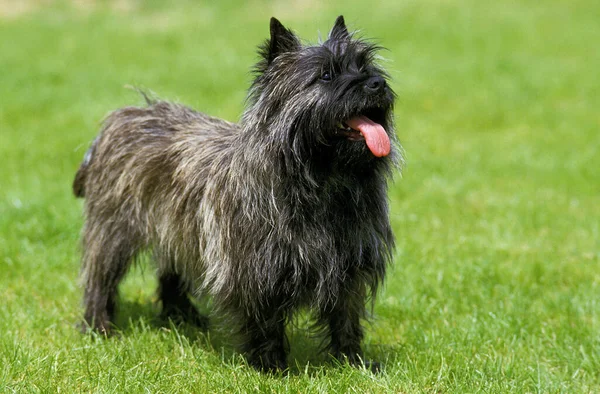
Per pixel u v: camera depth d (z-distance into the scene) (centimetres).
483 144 1722
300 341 802
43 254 1043
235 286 684
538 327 817
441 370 688
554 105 2052
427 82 2223
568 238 1123
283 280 672
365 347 781
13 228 1132
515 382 675
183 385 670
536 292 923
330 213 664
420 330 808
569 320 837
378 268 703
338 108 627
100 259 823
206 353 753
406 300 888
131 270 876
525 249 1075
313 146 643
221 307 707
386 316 862
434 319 846
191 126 809
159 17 2983
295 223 656
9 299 895
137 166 797
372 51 688
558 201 1299
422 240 1104
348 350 737
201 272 742
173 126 820
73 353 741
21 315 838
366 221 677
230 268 683
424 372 697
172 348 778
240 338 716
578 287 928
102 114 1877
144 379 671
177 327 849
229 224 680
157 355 749
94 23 2891
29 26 2833
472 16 2927
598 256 1035
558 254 1051
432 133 1809
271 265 665
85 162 873
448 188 1374
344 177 656
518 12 2998
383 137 633
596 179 1427
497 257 1034
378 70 693
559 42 2650
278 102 653
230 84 2161
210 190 708
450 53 2519
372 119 662
